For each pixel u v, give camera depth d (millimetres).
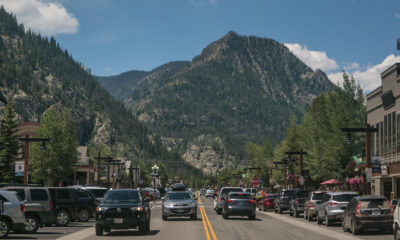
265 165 118812
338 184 55656
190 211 33250
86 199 32219
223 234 22719
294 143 82188
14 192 20469
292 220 34094
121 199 23031
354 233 22734
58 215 27797
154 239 20312
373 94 49719
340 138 53438
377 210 22344
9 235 21781
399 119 42906
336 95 56531
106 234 22719
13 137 67250
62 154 70062
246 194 34406
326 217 27984
